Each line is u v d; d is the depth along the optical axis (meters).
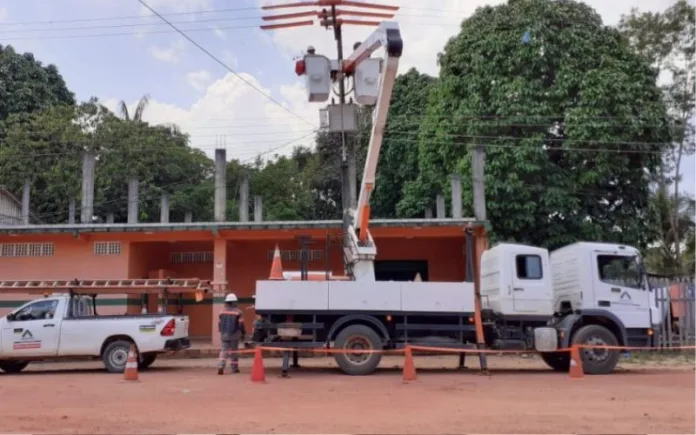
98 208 35.16
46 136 34.28
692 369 16.03
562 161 25.06
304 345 14.27
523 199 23.62
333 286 14.40
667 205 30.67
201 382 13.27
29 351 15.47
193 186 39.12
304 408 9.73
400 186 33.75
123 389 12.21
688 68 29.25
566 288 15.81
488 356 19.22
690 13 29.08
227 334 15.14
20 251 22.48
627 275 15.43
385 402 10.30
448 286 14.52
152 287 16.53
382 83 12.77
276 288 14.36
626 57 24.77
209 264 25.34
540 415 9.06
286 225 21.03
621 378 13.94
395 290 14.43
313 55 13.49
